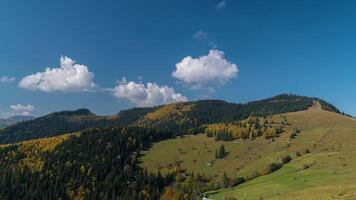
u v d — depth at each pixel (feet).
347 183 613.11
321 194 546.67
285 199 578.25
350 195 495.82
